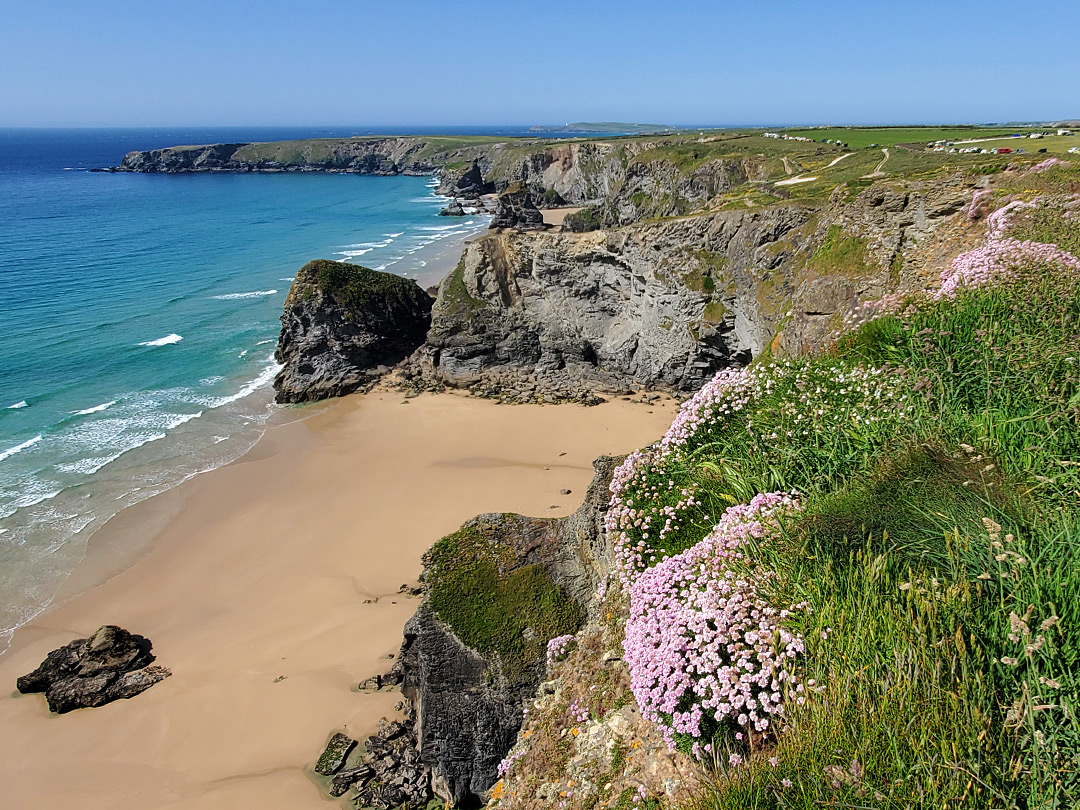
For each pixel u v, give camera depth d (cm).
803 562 709
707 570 776
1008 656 508
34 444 3759
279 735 1984
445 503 3234
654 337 4662
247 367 5069
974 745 484
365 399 4650
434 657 1620
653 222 4616
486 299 5234
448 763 1598
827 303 2502
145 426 4066
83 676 2208
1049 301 1046
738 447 1016
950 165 4628
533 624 1591
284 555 2855
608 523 1108
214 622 2473
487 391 4728
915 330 1117
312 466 3647
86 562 2803
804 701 584
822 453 905
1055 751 462
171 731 2017
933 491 717
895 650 552
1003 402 863
